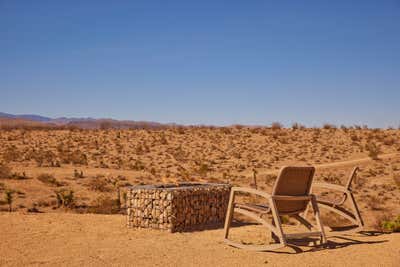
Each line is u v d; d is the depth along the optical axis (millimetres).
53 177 34312
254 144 56500
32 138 61156
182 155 51406
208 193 12281
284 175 8648
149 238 10047
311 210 22594
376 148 50094
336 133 60000
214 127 69062
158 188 11602
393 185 35938
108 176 36438
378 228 13570
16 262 7750
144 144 57125
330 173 41375
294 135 60188
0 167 34906
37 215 13422
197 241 9656
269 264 7680
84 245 9164
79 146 56094
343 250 8664
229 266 7531
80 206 25109
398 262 7754
